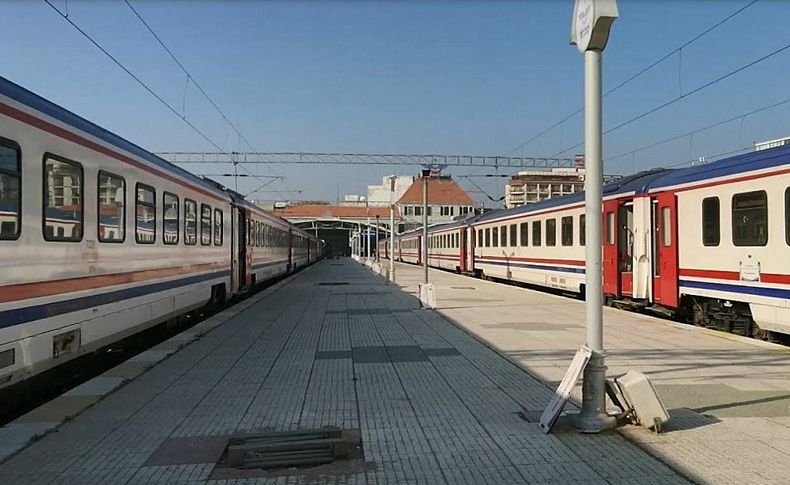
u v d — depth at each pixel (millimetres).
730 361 9273
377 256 65750
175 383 8062
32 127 7023
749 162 11414
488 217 31984
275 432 5738
